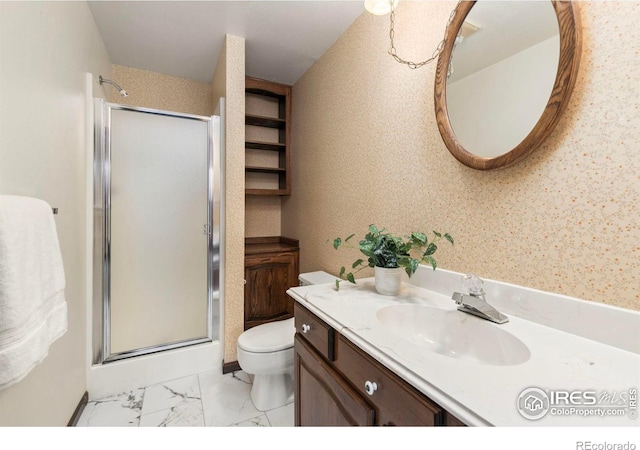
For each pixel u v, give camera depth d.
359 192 1.69
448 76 1.08
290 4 1.61
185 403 1.58
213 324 2.00
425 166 1.23
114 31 1.86
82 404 1.51
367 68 1.61
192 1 1.59
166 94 2.47
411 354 0.66
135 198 1.78
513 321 0.84
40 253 0.85
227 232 1.92
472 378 0.57
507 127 0.88
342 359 0.85
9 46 0.86
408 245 1.09
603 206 0.70
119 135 1.73
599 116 0.70
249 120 2.54
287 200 2.71
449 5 1.12
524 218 0.87
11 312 0.71
